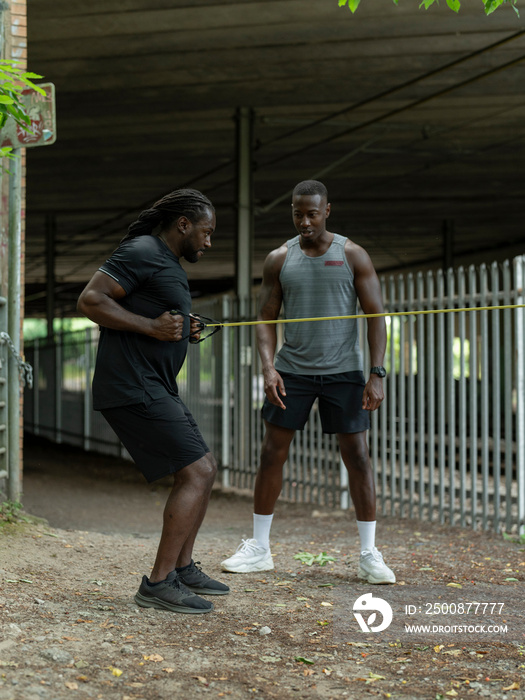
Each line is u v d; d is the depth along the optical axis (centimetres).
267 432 469
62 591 390
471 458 663
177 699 269
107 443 1519
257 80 1195
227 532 663
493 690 285
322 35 1028
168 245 376
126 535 632
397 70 1143
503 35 1015
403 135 1472
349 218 2314
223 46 1069
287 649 325
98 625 337
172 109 1335
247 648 323
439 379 697
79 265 3191
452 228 2359
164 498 955
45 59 1116
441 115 1342
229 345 1030
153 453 362
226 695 275
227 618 363
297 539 611
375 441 771
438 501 720
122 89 1238
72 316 4147
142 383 357
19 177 557
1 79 414
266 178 1812
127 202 2117
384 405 757
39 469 1221
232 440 1030
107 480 1135
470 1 912
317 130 1442
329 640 338
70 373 1703
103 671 287
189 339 395
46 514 749
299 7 946
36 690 264
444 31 1005
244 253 1371
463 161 1666
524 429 618
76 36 1038
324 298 454
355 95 1256
